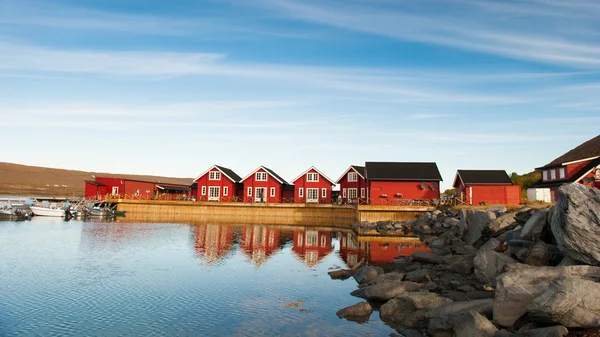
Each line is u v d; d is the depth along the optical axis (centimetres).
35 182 18225
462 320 1216
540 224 1777
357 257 2886
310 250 3247
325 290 1980
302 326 1471
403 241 3753
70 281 2078
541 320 1112
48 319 1515
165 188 8938
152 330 1421
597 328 1038
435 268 2206
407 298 1559
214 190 7062
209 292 1916
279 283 2111
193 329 1435
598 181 4175
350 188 6419
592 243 1355
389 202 5438
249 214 6550
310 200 6644
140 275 2242
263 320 1534
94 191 7744
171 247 3269
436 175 5538
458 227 3591
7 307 1644
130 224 5288
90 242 3450
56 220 5675
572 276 1248
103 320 1512
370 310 1612
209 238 3903
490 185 4884
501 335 1093
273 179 6881
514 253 1773
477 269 1858
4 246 3122
